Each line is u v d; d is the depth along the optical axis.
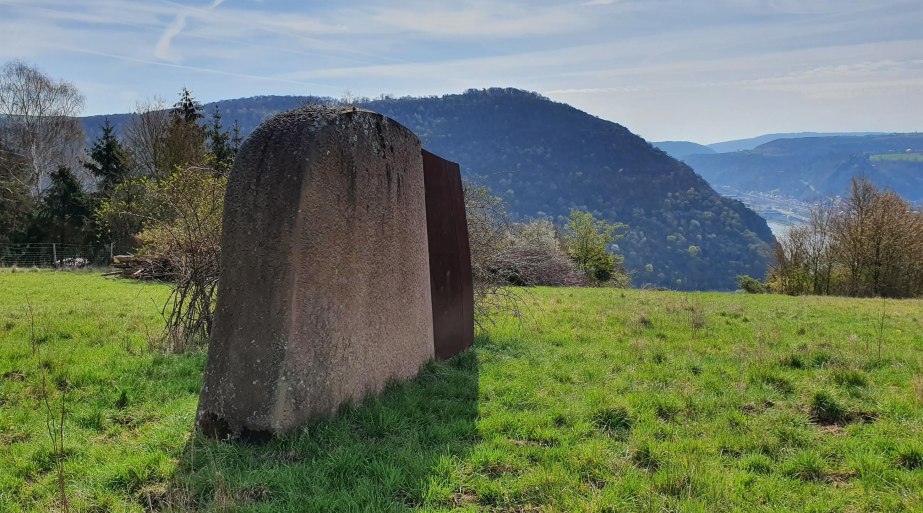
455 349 7.43
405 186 5.91
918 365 6.88
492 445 4.39
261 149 4.31
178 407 5.21
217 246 7.80
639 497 3.60
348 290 4.84
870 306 15.89
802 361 7.07
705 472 3.89
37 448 4.18
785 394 5.84
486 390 5.82
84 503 3.45
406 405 5.09
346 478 3.78
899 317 12.59
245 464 3.90
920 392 5.44
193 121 35.56
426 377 6.16
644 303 14.63
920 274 34.38
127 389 5.61
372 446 4.22
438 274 6.93
